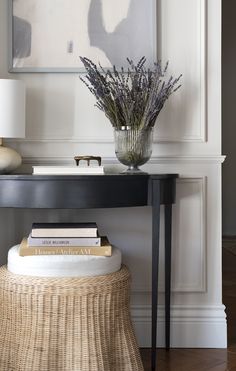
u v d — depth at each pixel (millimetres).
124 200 1760
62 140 2180
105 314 1649
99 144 2193
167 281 2105
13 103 1913
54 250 1685
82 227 1712
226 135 5633
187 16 2188
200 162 2193
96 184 1715
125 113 1941
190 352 2119
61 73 2182
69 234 1694
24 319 1624
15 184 1699
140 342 2201
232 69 5609
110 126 2193
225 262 4094
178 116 2193
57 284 1600
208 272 2211
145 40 2168
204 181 2189
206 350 2148
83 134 2195
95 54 2170
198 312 2199
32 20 2164
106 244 1753
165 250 2104
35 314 1607
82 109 2191
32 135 2188
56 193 1693
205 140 2195
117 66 2168
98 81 1963
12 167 1959
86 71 2162
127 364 1699
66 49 2168
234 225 5660
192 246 2203
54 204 1694
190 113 2195
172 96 2193
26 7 2162
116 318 1684
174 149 2197
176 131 2195
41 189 1692
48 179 1688
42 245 1683
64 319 1607
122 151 1968
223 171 5645
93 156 2049
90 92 2186
